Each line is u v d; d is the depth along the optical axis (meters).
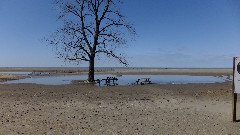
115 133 10.79
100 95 23.67
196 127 11.70
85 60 41.50
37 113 14.91
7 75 64.25
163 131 11.07
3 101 19.78
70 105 17.81
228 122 12.65
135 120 13.14
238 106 17.17
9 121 12.88
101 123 12.50
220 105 17.59
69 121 12.91
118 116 14.11
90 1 39.94
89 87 32.31
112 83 41.41
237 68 12.59
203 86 33.59
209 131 11.02
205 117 13.80
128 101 19.78
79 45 40.31
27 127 11.71
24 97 22.22
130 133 10.79
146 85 35.66
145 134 10.66
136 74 83.75
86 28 40.44
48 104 18.23
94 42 41.09
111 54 40.97
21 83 39.91
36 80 49.31
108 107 17.00
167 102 19.22
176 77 63.50
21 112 15.23
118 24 40.38
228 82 42.28
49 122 12.68
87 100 20.30
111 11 40.28
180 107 16.98
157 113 14.95
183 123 12.46
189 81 46.75
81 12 39.97
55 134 10.63
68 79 52.56
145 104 18.28
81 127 11.73
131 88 30.75
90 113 14.94
